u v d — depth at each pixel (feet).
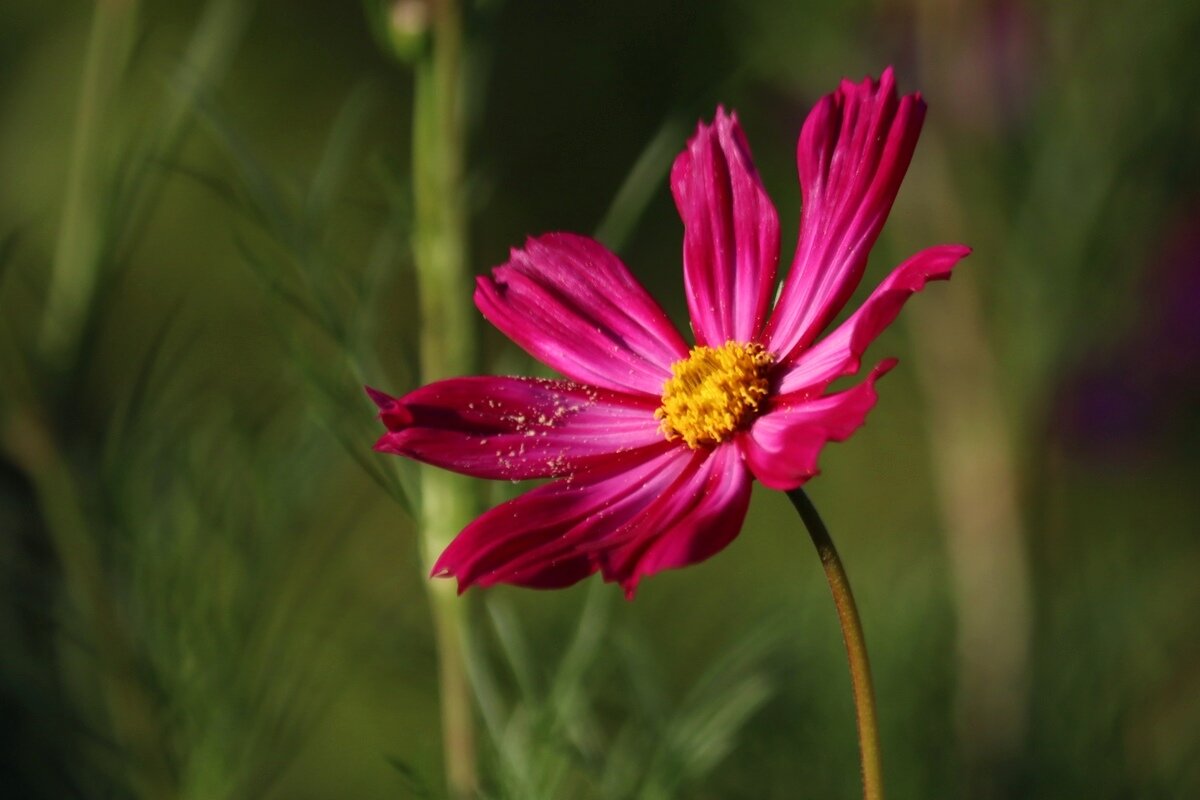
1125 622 2.17
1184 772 2.07
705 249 1.65
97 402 1.85
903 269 1.50
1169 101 2.19
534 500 1.57
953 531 2.27
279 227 1.74
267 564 1.85
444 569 1.54
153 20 1.84
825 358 1.59
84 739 1.84
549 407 1.63
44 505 1.82
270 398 1.93
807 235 1.61
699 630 2.16
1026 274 2.24
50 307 1.81
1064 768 2.11
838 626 2.16
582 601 1.92
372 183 1.90
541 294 1.67
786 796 2.08
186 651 1.83
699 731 1.79
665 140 1.74
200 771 1.83
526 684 1.74
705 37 2.26
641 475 1.59
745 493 1.53
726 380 1.59
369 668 2.04
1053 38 2.21
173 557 1.84
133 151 1.78
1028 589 2.22
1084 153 2.21
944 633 2.27
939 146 2.25
